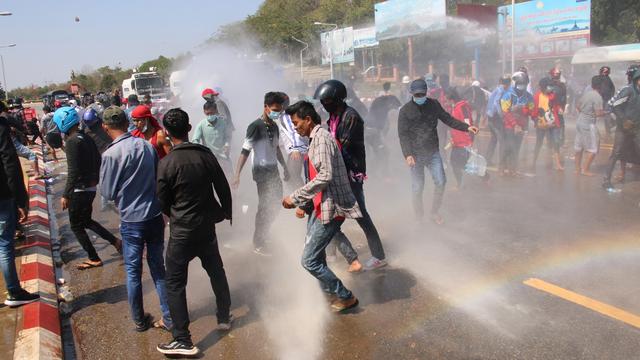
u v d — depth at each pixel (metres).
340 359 3.74
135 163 4.02
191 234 3.80
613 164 7.61
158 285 4.29
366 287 4.86
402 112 6.27
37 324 4.36
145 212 4.09
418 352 3.75
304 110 4.06
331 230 4.17
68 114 5.45
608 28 35.62
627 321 3.96
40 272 5.59
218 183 3.94
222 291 4.16
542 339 3.79
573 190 7.81
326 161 3.96
